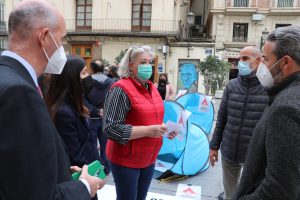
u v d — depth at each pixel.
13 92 1.13
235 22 22.09
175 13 21.70
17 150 1.11
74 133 2.43
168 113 4.70
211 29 23.05
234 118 3.26
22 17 1.34
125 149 2.72
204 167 5.27
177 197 4.34
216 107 9.91
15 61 1.32
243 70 3.13
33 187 1.14
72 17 21.25
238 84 3.27
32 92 1.19
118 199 2.88
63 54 1.50
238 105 3.23
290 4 21.30
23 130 1.13
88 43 20.98
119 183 2.82
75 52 21.28
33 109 1.17
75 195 1.36
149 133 2.66
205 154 5.30
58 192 1.28
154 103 2.82
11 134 1.11
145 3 20.47
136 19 20.70
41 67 1.43
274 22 21.75
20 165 1.12
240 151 3.23
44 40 1.38
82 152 2.50
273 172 1.45
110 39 20.75
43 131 1.19
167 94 8.27
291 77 1.63
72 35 20.81
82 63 2.52
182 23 25.34
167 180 4.88
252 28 21.89
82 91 2.52
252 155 1.67
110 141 2.85
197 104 7.18
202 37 26.16
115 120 2.63
